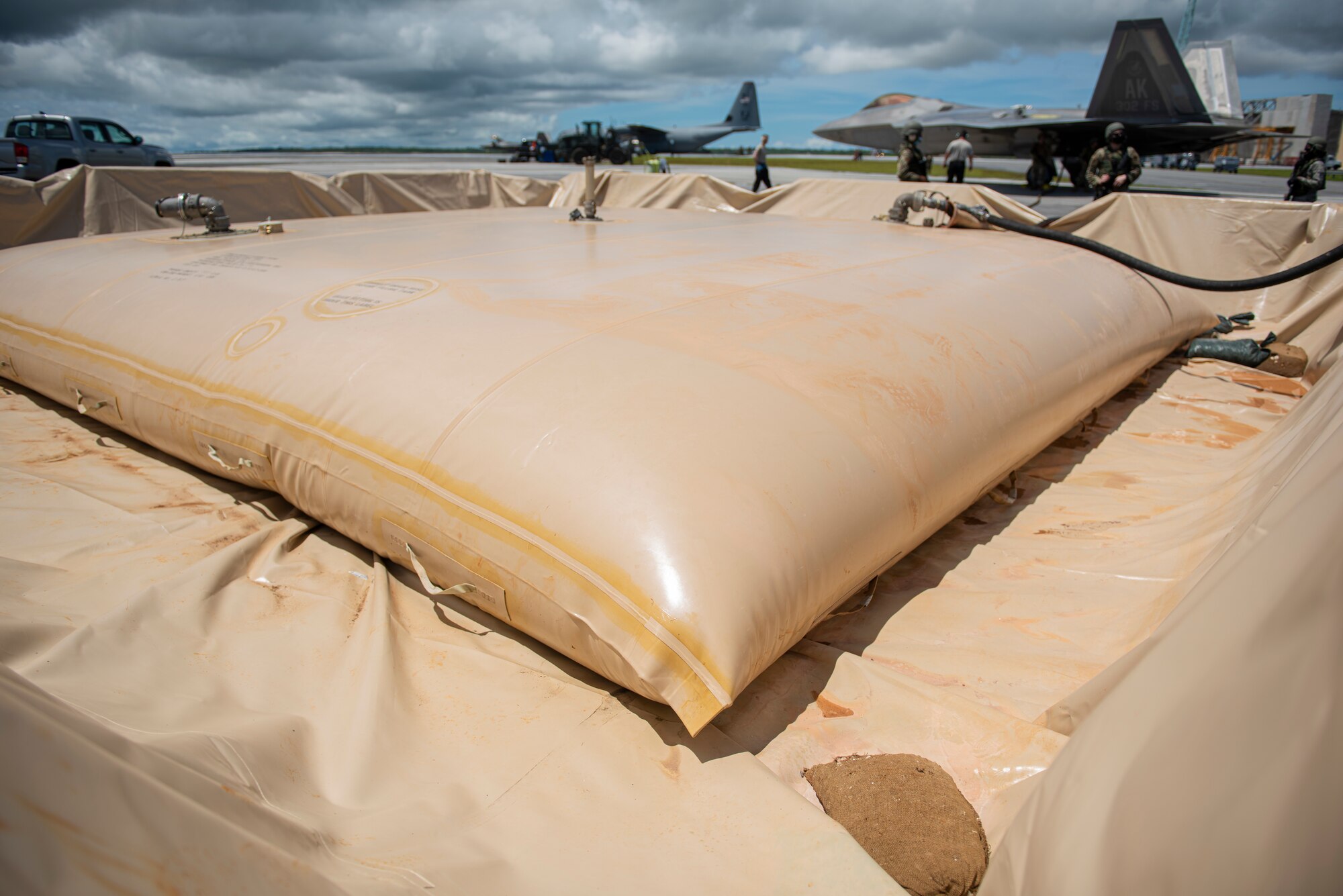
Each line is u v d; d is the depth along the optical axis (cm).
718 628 146
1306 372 431
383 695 160
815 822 133
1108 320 329
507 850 130
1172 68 1716
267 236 389
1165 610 194
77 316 301
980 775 153
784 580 158
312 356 223
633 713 162
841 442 183
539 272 281
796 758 157
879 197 589
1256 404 388
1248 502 213
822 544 168
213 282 287
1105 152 834
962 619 206
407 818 133
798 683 179
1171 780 83
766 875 126
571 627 162
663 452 164
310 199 649
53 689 146
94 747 79
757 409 180
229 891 85
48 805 73
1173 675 91
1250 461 277
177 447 260
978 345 250
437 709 164
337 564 219
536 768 148
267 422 221
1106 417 367
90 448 297
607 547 156
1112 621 202
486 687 170
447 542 181
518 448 174
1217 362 453
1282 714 75
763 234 400
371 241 368
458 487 179
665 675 147
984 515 269
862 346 222
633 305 235
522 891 122
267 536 224
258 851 91
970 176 3434
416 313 232
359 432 200
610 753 151
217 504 252
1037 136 1938
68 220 560
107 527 232
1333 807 68
